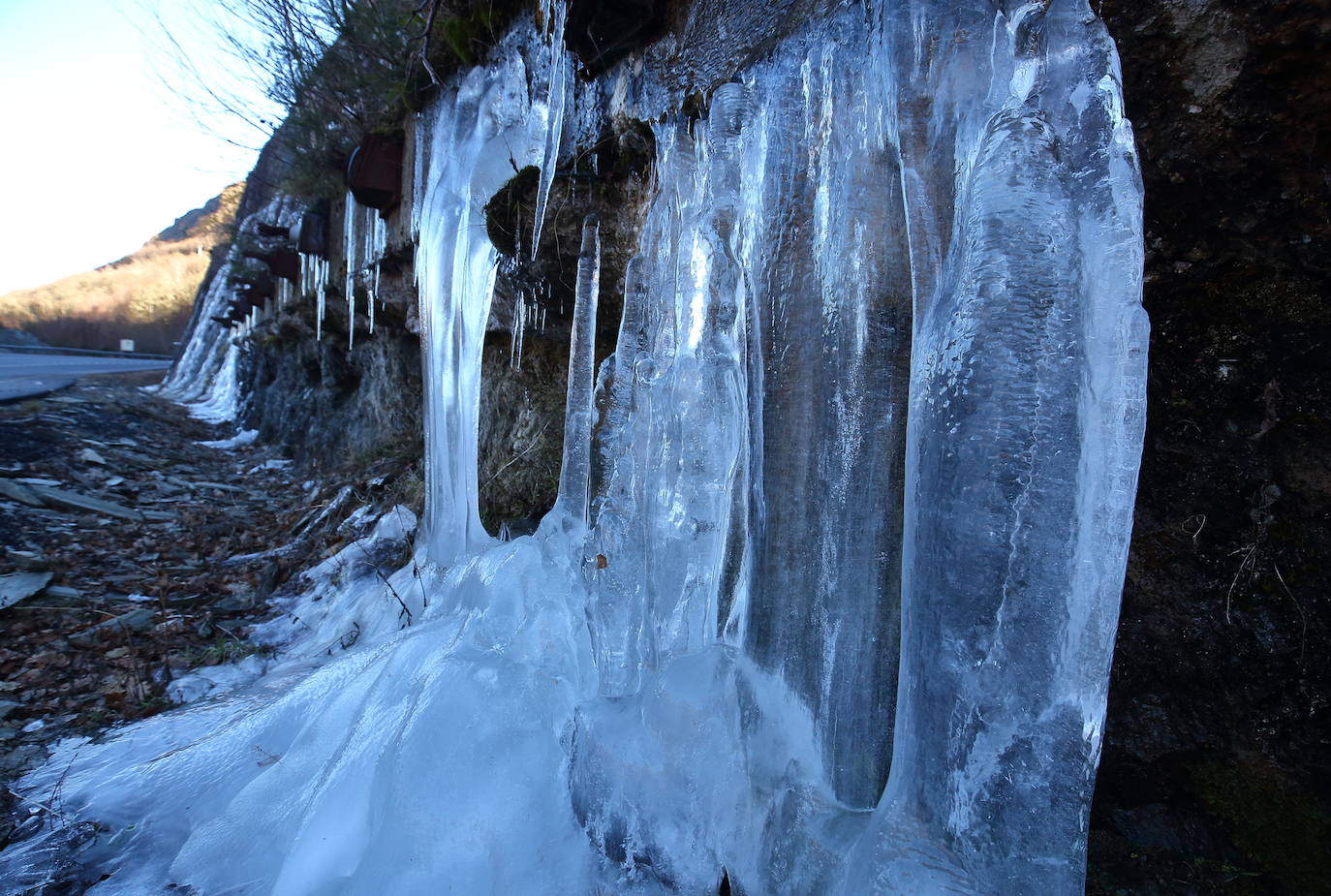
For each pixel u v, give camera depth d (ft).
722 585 5.49
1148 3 3.72
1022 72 3.54
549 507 11.05
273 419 32.14
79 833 6.29
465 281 10.80
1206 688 4.57
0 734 8.14
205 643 10.91
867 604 4.22
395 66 15.90
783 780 4.36
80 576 13.00
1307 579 4.19
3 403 24.11
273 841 5.89
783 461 4.77
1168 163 3.99
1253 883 4.27
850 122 4.44
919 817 3.45
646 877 4.70
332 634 10.98
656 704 4.96
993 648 3.26
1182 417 4.56
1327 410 4.06
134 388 44.29
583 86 8.54
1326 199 3.73
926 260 3.79
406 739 5.64
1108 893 4.50
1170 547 4.65
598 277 8.28
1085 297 3.23
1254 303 4.18
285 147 23.18
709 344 5.56
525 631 7.04
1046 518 3.20
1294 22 3.33
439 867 4.94
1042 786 3.18
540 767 5.57
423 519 12.46
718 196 5.50
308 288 25.67
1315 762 4.18
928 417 3.53
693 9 6.41
